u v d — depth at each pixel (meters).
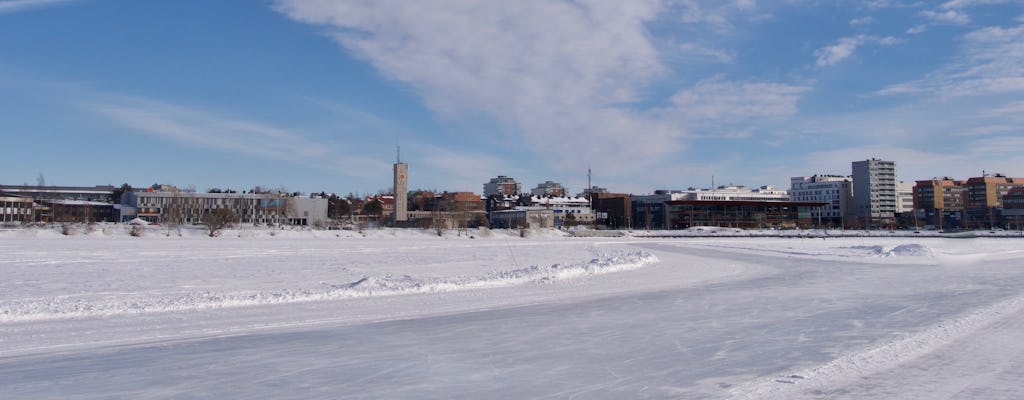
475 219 169.62
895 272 36.53
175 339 15.26
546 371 12.03
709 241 97.75
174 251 56.91
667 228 188.50
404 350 14.02
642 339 15.27
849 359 12.64
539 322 17.92
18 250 56.31
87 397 10.30
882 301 22.52
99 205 186.50
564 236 123.88
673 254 57.12
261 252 56.81
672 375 11.60
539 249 67.56
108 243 73.19
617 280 31.03
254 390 10.70
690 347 14.24
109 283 28.70
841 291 26.19
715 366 12.28
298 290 24.16
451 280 27.59
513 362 12.81
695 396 10.17
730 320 18.28
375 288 24.67
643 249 68.19
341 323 17.69
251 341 15.04
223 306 20.66
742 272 36.69
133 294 24.22
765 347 14.12
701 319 18.50
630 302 22.50
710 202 184.38
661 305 21.69
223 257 49.00
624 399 10.09
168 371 12.01
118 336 15.56
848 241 97.81
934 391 10.27
